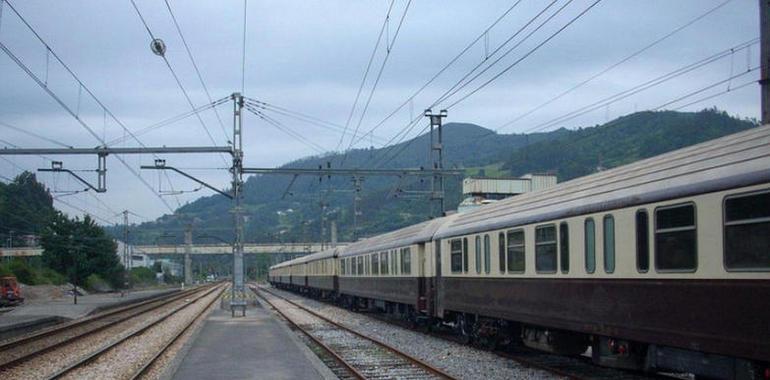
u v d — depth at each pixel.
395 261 31.30
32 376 18.25
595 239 14.30
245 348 21.61
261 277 173.25
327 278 53.25
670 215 11.79
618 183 13.78
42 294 67.06
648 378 14.94
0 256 77.81
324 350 22.19
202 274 180.50
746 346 10.07
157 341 26.77
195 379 15.89
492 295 19.77
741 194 10.16
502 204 20.06
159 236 103.81
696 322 11.12
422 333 27.00
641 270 12.62
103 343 26.64
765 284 9.71
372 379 16.11
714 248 10.69
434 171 36.66
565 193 16.16
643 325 12.59
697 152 11.79
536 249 17.06
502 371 16.75
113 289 91.62
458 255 22.59
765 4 12.03
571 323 15.34
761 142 10.22
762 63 12.06
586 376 15.66
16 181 98.31
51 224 88.25
